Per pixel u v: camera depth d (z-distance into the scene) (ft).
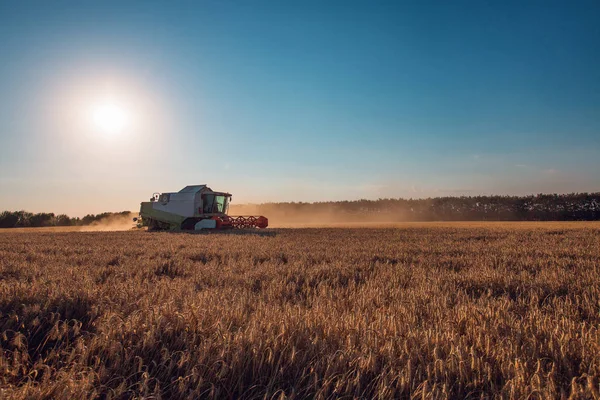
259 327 11.75
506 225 127.85
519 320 13.48
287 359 10.15
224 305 14.92
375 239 60.59
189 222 100.83
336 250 41.68
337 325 12.21
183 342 11.24
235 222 104.47
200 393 8.79
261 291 20.16
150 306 14.51
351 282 22.48
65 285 19.29
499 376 9.52
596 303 16.56
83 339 11.23
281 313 13.82
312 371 9.31
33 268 27.02
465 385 9.02
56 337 11.89
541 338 11.51
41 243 54.70
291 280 24.13
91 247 46.68
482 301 16.81
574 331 12.08
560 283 20.92
